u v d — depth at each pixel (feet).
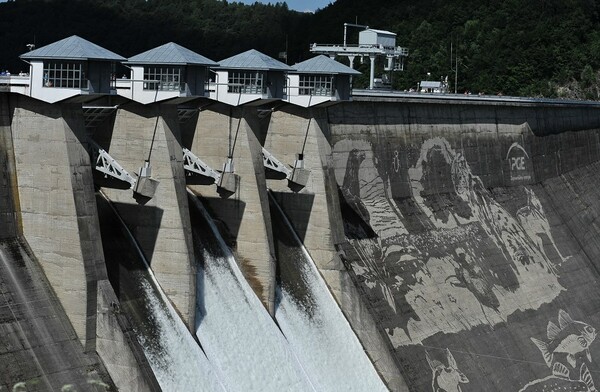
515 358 318.04
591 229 423.23
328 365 264.52
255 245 260.62
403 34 642.22
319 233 283.18
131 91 237.86
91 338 209.15
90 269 207.82
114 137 241.76
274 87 263.29
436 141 356.79
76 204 207.41
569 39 634.43
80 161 210.18
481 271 339.36
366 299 282.15
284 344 252.01
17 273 207.41
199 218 260.21
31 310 205.05
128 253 235.20
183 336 229.66
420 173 346.54
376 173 325.83
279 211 286.87
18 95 212.84
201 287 245.04
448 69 612.70
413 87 605.73
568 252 395.75
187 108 263.29
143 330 222.48
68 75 205.87
